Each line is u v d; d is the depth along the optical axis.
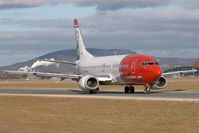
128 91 134.25
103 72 140.62
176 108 75.38
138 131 53.47
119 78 132.88
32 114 74.19
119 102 89.94
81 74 159.75
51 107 85.50
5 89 177.12
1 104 96.00
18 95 122.62
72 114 72.50
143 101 89.44
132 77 126.38
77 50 166.25
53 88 186.75
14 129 57.34
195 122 59.06
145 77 123.38
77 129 56.25
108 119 64.88
